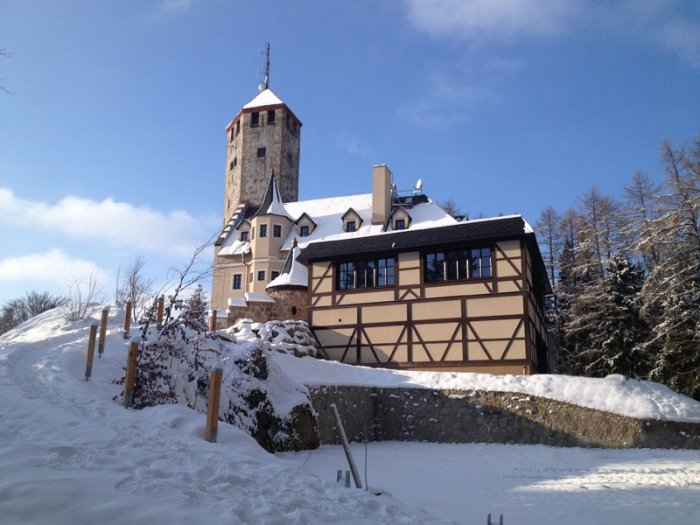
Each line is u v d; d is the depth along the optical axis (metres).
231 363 12.52
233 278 33.75
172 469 5.71
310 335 21.02
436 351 19.94
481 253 20.28
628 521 7.51
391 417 16.84
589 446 14.98
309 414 14.04
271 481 5.79
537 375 16.72
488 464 12.57
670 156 20.52
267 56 45.84
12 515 4.18
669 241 19.48
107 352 11.50
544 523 7.35
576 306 27.75
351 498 5.54
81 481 4.93
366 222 31.58
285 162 42.28
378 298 21.30
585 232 32.22
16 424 6.73
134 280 23.31
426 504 8.46
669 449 14.53
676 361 19.33
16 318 34.69
